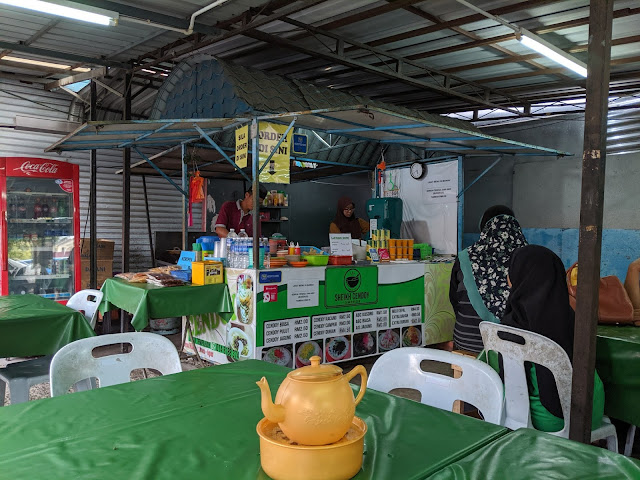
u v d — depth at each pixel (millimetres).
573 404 2273
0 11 4902
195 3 4660
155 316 3990
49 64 6871
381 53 5680
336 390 1083
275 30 5156
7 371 3111
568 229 7551
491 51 5617
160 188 8766
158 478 1103
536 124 7945
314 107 5480
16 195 6160
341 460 1065
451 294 3684
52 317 3207
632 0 4191
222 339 4711
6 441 1309
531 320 2424
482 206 8656
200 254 4746
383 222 6703
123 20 5086
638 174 6773
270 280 4355
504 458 1227
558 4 4406
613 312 2980
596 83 2326
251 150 4539
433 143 5742
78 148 5641
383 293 5215
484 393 1743
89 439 1321
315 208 9805
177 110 6215
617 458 1221
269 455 1087
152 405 1590
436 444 1309
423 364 5316
